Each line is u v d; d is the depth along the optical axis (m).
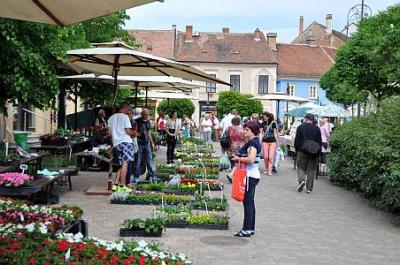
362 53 27.56
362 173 14.16
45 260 5.64
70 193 13.60
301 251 8.77
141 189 14.16
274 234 9.97
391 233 10.41
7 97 13.41
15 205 8.12
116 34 25.97
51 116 26.64
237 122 17.44
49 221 7.41
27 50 12.41
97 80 20.34
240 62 66.31
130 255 6.15
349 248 9.11
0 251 5.79
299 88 69.38
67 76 19.53
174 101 49.22
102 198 12.99
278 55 71.38
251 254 8.43
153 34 67.75
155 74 15.79
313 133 15.59
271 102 66.75
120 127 13.76
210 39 68.62
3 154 12.65
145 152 16.16
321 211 12.63
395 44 23.14
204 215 10.66
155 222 9.42
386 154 12.16
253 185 9.67
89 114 27.95
